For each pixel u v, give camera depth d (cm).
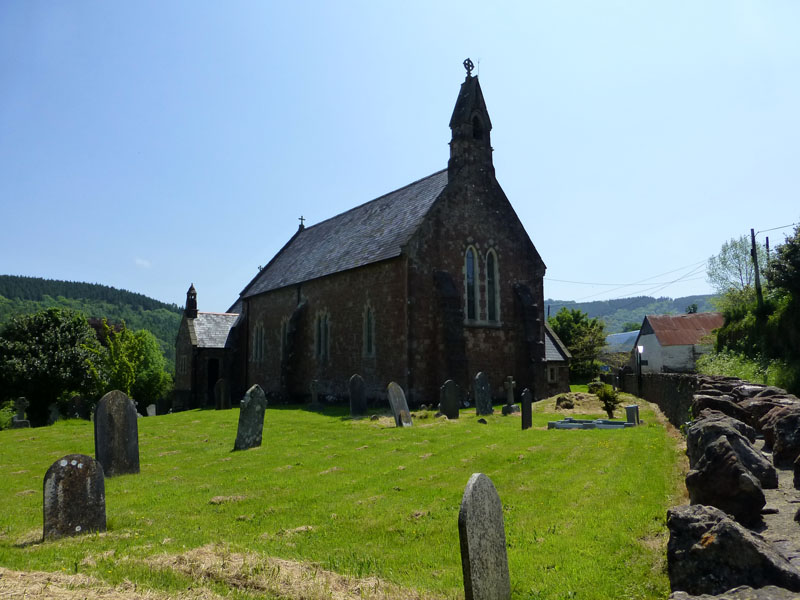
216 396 3266
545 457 1373
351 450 1567
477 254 3142
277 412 2841
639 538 727
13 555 739
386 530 848
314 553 748
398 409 2091
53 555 727
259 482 1191
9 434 2312
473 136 3225
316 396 3319
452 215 3056
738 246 5694
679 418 1750
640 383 3272
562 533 783
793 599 355
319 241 4325
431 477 1195
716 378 1502
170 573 632
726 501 550
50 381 4438
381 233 3338
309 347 3659
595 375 5809
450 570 684
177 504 1023
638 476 1083
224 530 857
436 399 2848
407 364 2806
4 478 1342
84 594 546
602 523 805
